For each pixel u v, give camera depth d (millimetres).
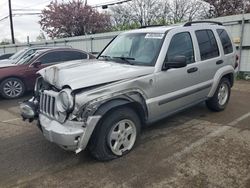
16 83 8617
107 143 3811
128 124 4059
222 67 5797
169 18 30781
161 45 4516
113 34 16172
